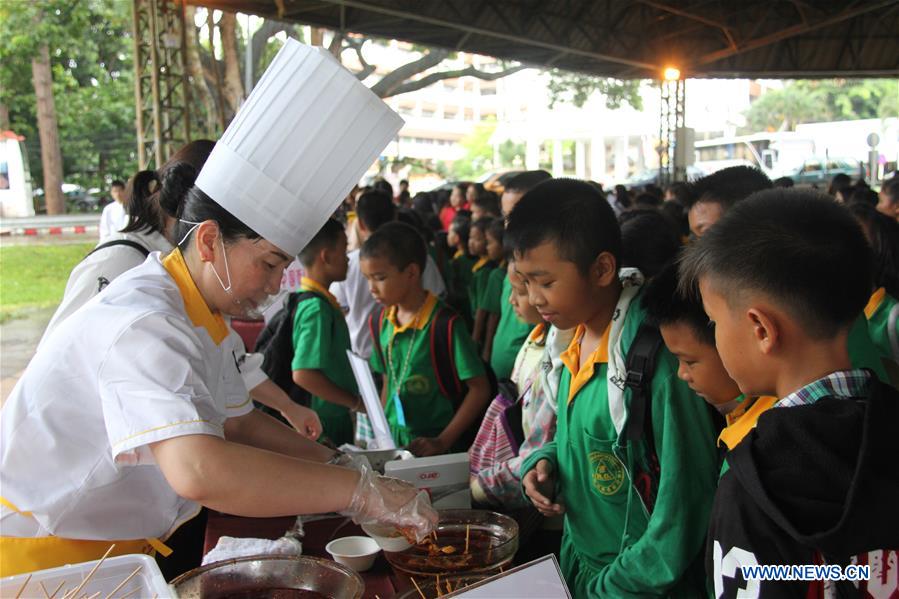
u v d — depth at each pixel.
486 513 1.57
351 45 13.38
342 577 1.30
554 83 23.27
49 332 1.83
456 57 14.17
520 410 2.03
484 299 4.23
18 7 17.34
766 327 0.96
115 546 1.46
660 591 1.36
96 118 21.08
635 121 36.91
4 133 19.70
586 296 1.54
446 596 0.96
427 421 2.51
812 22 11.97
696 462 1.37
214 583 1.30
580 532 1.61
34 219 17.80
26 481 1.35
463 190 8.32
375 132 1.37
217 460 1.18
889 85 40.22
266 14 10.02
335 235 2.69
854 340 1.35
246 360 2.07
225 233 1.34
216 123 11.63
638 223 2.08
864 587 0.87
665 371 1.41
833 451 0.87
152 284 1.36
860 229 0.99
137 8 8.77
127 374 1.23
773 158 24.50
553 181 1.61
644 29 12.99
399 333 2.51
